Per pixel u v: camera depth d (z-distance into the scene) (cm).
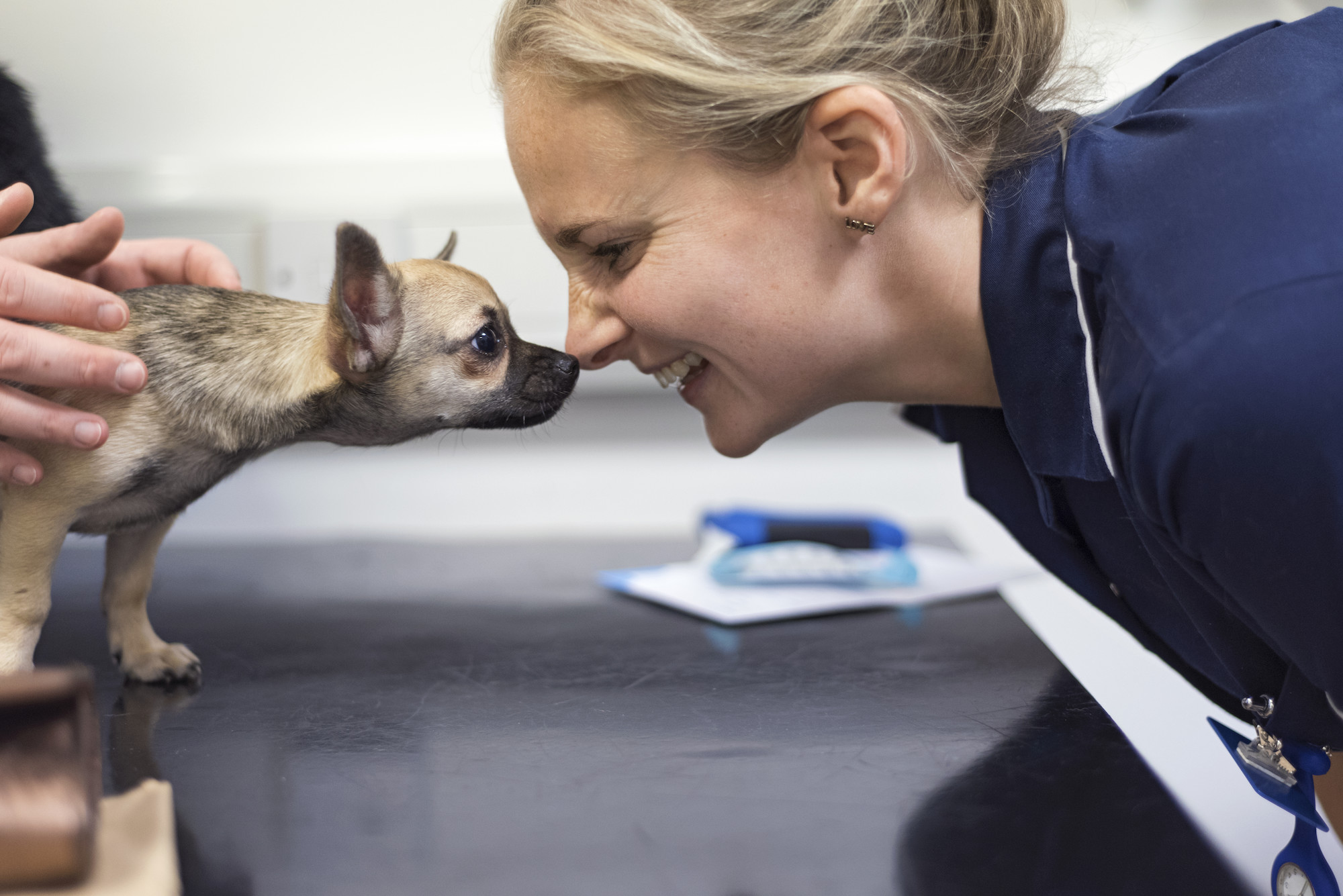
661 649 130
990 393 112
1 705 59
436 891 67
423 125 252
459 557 194
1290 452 68
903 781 87
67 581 167
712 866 71
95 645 132
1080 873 71
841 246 98
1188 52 234
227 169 243
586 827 77
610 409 272
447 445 271
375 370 130
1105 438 83
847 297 101
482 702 108
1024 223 97
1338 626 73
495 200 243
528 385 147
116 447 108
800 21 92
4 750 60
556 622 144
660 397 271
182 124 247
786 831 77
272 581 171
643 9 92
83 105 244
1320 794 132
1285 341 68
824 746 95
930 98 95
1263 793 87
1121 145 91
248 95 248
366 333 128
